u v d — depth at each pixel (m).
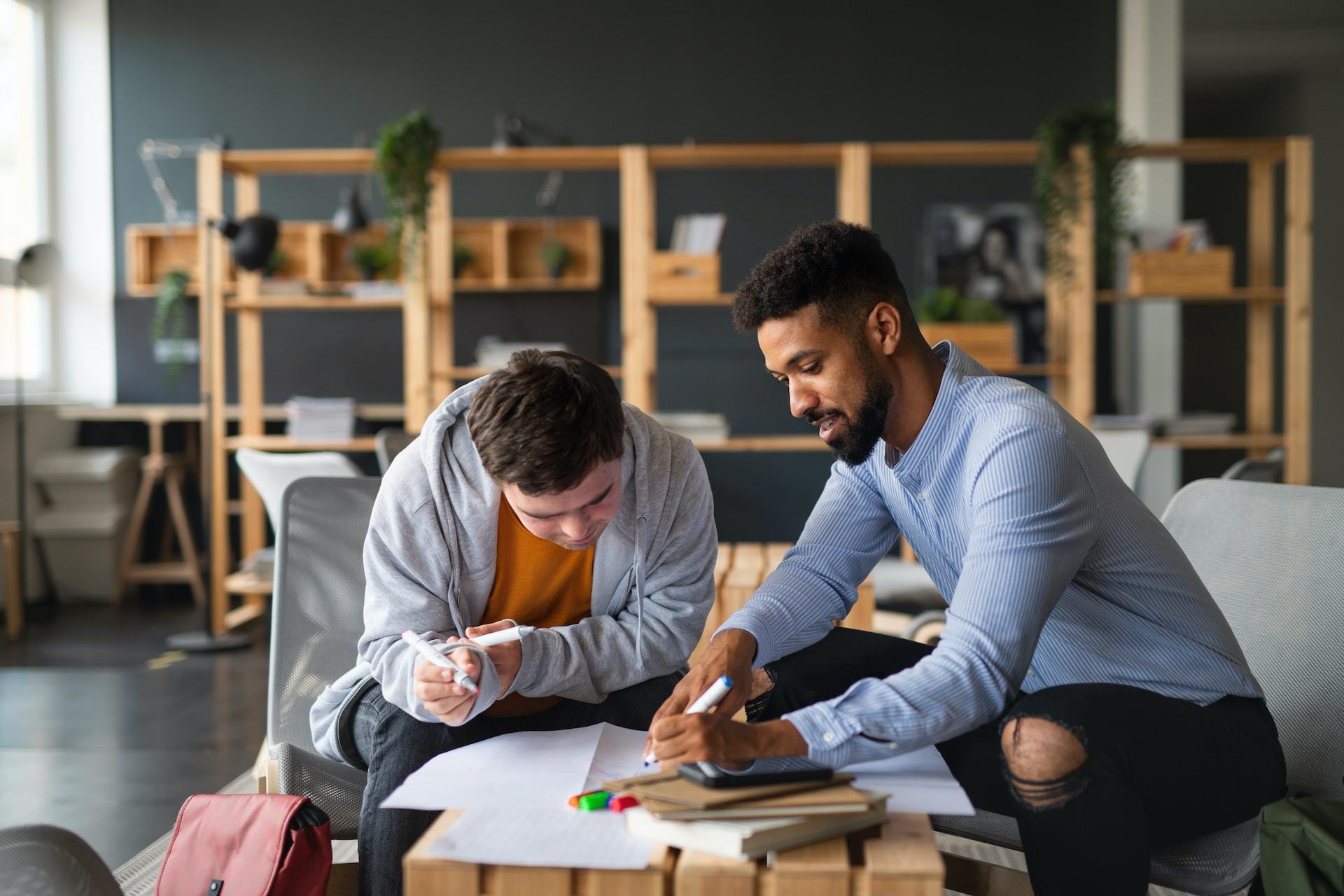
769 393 5.85
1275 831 1.19
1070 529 1.28
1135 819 1.20
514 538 1.52
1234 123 8.77
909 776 1.18
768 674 1.57
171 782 2.90
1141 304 5.51
